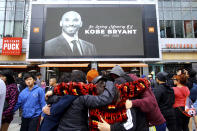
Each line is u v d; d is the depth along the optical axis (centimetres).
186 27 1559
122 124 150
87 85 167
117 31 1408
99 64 1327
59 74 1492
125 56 1376
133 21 1430
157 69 1541
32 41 1376
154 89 318
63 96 168
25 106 302
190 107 310
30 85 318
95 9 1435
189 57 1491
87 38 1390
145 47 1396
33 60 1351
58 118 177
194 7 1586
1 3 1510
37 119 298
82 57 1362
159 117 204
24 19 1505
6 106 283
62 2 1436
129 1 1459
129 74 209
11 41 1393
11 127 514
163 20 1556
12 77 313
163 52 1490
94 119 159
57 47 1370
